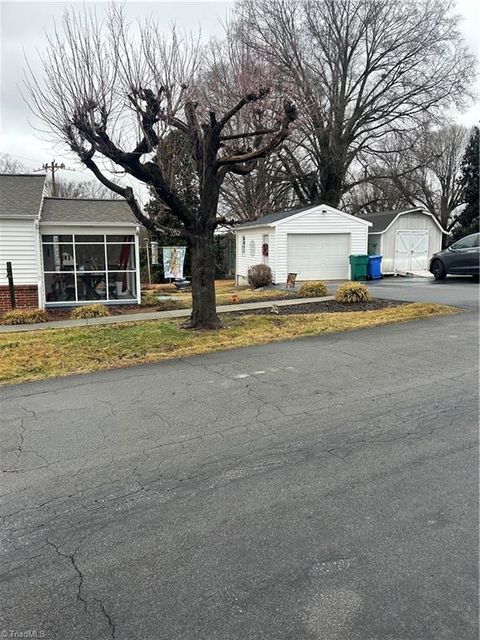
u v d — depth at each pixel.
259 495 3.35
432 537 2.80
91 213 15.80
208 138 8.94
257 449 4.11
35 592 2.48
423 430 4.37
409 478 3.50
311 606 2.31
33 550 2.84
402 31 25.89
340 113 27.50
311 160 30.36
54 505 3.35
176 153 9.77
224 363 7.09
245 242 25.09
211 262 9.70
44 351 8.18
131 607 2.35
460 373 6.11
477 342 7.75
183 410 5.16
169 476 3.70
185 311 13.25
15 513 3.27
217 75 10.20
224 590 2.44
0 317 12.98
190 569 2.61
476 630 2.14
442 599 2.32
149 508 3.25
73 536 2.97
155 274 29.58
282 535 2.88
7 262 13.40
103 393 5.88
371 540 2.79
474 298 12.34
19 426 4.89
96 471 3.84
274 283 21.02
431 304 11.38
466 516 3.00
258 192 26.39
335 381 5.98
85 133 8.17
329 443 4.17
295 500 3.27
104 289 16.02
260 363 6.99
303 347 7.90
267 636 2.15
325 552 2.70
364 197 39.34
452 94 26.48
